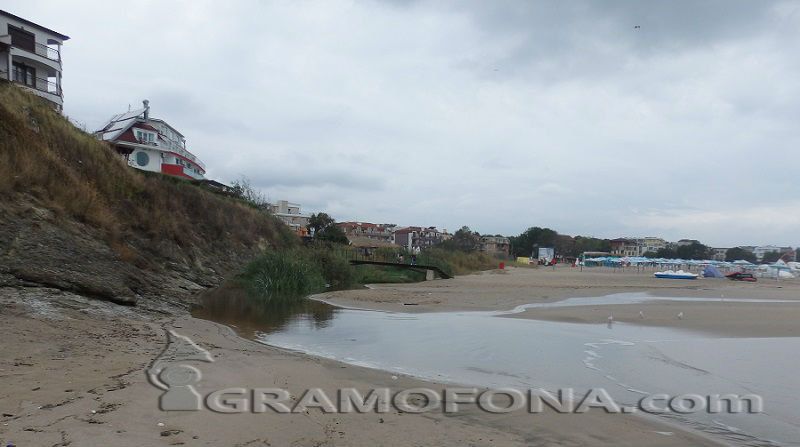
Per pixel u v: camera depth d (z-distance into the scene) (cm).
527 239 13725
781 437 536
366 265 3956
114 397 543
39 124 1986
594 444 488
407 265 3834
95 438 420
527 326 1343
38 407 489
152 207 2406
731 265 7238
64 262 1232
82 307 1092
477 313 1652
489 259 6869
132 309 1254
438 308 1802
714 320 1468
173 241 2373
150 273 1755
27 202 1398
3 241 1155
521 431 520
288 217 9425
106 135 4866
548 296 2373
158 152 5138
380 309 1766
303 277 2453
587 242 15900
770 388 730
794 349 1030
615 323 1405
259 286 2362
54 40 3769
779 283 4641
